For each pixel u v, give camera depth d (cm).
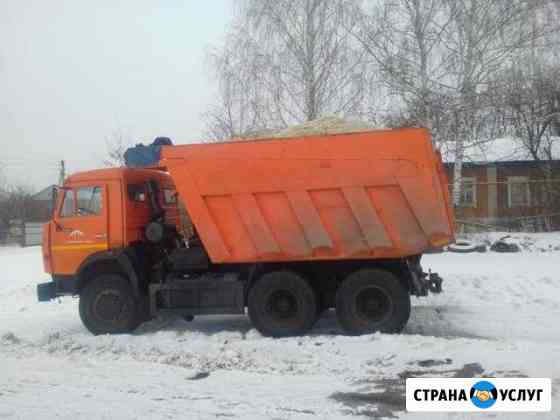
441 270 1606
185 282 996
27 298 1499
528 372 708
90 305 1037
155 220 1084
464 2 2283
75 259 1048
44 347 963
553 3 2255
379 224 914
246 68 2445
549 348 809
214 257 964
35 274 1966
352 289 939
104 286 1034
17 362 879
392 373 747
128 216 1038
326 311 1150
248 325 1084
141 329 1073
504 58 2295
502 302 1196
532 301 1191
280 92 2425
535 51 2334
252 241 953
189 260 1016
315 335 960
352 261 964
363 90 2378
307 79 2412
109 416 627
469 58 2280
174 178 966
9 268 2211
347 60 2402
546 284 1348
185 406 655
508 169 2834
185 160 964
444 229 900
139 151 1179
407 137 905
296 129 1394
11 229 4544
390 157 907
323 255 934
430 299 1240
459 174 2366
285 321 959
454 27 2305
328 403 650
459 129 2323
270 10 2430
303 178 931
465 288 1349
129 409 649
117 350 923
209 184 957
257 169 945
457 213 2378
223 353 866
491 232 2345
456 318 1060
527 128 2730
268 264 982
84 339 982
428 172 898
